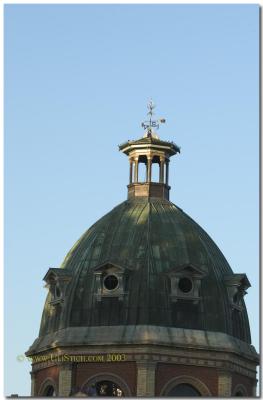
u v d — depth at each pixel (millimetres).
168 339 141750
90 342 142500
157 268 144750
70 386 142750
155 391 140750
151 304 143125
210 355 143250
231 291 146875
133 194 151500
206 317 144500
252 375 147875
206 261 147000
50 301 147875
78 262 147625
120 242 146625
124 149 153125
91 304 144500
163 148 151875
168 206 150625
